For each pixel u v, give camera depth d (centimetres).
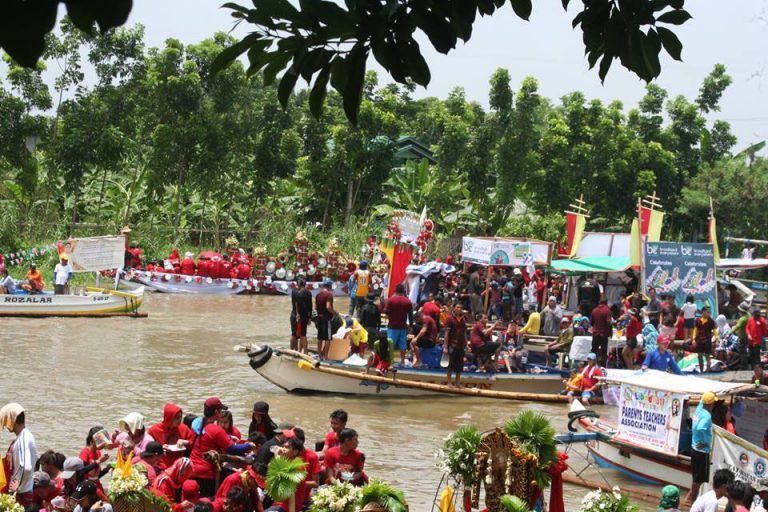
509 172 5291
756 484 1270
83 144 4497
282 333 3044
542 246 2864
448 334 2148
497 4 379
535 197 5588
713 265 2655
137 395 2014
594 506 971
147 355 2514
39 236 4475
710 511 1105
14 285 3181
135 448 1166
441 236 5044
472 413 2025
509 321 2802
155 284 4081
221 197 5191
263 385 2200
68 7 225
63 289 3259
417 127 6619
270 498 1089
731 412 1477
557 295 3341
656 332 2441
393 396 2156
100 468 1145
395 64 330
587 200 5622
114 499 989
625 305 2814
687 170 5869
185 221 5153
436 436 1808
